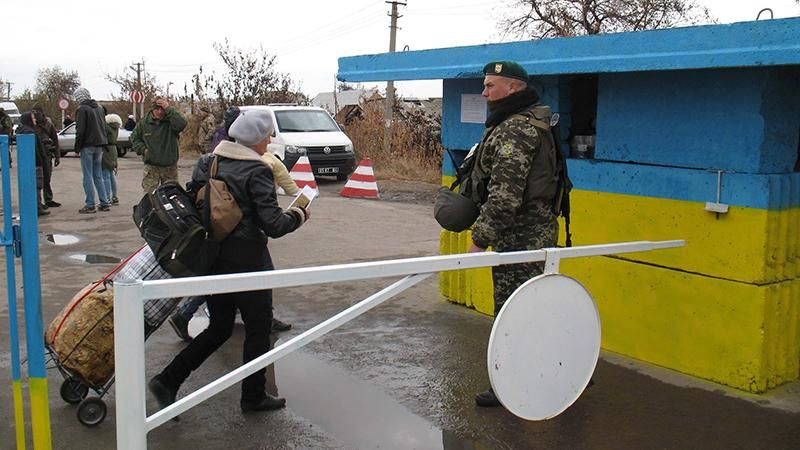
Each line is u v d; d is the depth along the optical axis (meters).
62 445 3.62
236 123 3.80
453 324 5.70
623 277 4.87
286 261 7.91
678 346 4.60
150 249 3.85
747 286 4.20
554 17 26.97
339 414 4.05
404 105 21.75
